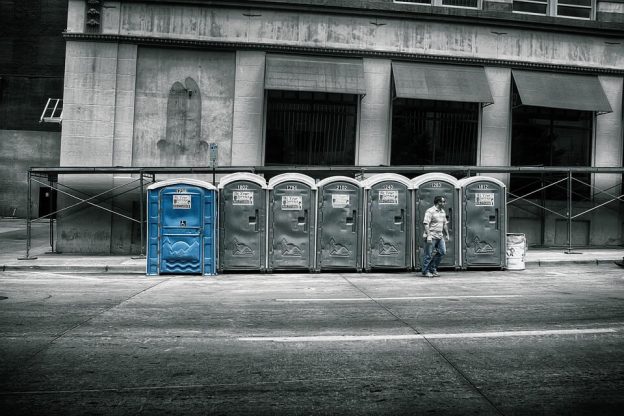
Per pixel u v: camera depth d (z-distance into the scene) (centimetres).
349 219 1312
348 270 1326
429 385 454
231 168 1482
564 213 1788
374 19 1697
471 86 1692
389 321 698
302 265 1296
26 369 492
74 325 668
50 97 3259
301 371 490
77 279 1174
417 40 1714
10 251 1645
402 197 1327
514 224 1769
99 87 1617
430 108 1741
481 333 628
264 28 1661
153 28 1631
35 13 3259
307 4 1656
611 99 1827
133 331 636
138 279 1182
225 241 1284
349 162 1714
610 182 1809
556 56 1784
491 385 454
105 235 1609
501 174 1764
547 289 1009
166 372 485
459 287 1041
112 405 406
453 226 1344
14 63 3247
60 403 409
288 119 1695
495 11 1739
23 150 3231
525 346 573
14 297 893
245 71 1666
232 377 473
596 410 399
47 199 3178
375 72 1705
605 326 666
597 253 1616
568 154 1809
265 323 684
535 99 1706
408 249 1325
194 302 846
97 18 1616
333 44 1684
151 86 1650
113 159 1622
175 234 1264
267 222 1300
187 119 1661
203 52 1667
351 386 451
